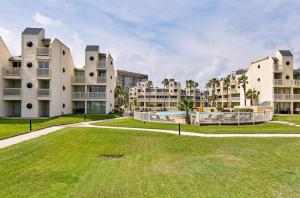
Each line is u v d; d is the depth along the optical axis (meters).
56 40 37.19
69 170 9.39
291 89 46.16
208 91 106.00
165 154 12.31
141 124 26.05
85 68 43.62
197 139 16.42
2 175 8.66
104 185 7.57
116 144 15.29
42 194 6.88
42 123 26.70
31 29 36.59
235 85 69.69
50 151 12.92
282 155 11.47
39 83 35.94
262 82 49.28
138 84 101.62
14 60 37.34
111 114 43.44
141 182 7.80
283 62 45.94
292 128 21.95
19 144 14.18
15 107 37.41
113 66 50.75
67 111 41.75
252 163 10.04
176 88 98.25
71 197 6.64
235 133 19.14
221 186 7.29
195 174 8.58
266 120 29.41
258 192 6.77
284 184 7.41
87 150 13.54
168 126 23.73
